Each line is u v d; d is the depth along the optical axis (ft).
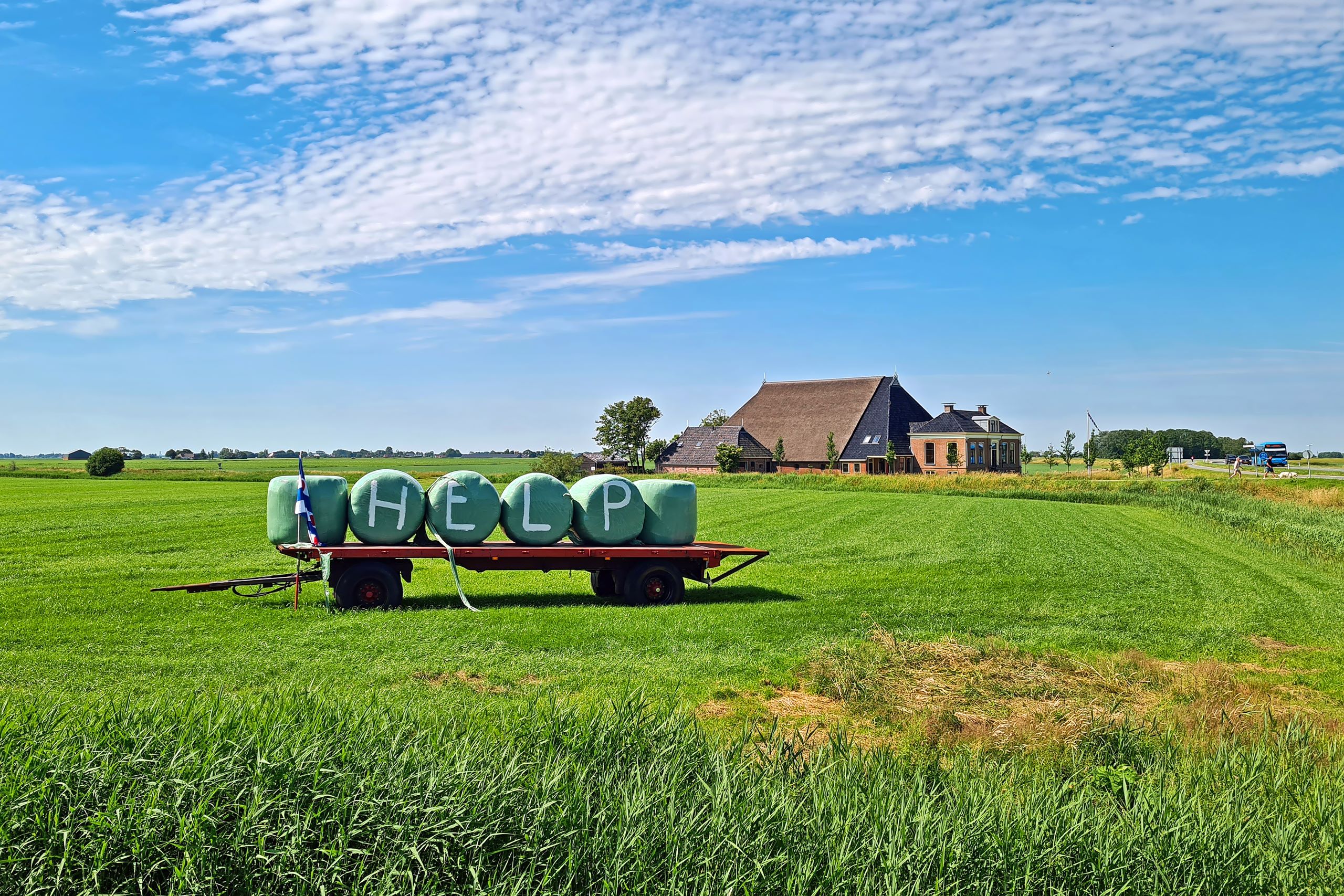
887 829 17.67
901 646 41.63
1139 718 31.63
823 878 16.39
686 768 20.68
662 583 54.19
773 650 41.50
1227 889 17.57
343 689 33.04
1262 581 65.16
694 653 40.45
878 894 16.20
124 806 16.94
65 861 15.83
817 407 318.65
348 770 18.30
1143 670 38.65
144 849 16.49
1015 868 17.34
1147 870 17.71
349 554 50.06
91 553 74.43
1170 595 58.49
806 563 73.72
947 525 107.55
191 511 116.26
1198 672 37.99
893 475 206.49
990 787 21.62
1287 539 90.48
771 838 17.56
